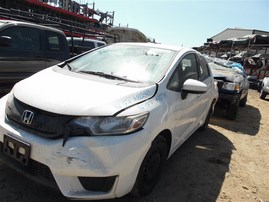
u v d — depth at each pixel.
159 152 3.32
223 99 7.41
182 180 3.91
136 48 4.22
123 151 2.61
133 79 3.45
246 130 7.12
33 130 2.65
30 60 5.84
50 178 2.60
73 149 2.50
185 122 4.09
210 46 23.03
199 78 4.84
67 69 3.77
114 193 2.70
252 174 4.57
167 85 3.48
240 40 18.61
